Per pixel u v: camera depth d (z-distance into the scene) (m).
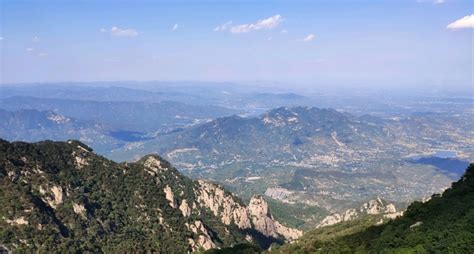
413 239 171.25
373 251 179.00
